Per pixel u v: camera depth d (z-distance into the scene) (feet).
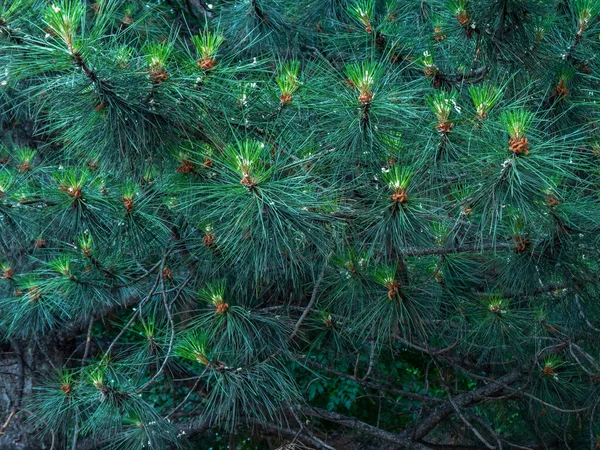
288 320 7.97
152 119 6.40
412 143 6.58
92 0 7.69
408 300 7.25
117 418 7.63
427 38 7.74
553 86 7.39
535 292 7.98
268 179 6.21
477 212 6.56
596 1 7.06
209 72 6.48
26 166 8.27
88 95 6.13
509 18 7.03
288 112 6.89
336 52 8.57
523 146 5.87
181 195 7.17
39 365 11.28
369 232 6.76
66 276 7.92
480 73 7.57
